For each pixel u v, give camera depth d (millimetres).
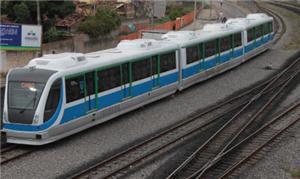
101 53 23531
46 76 18625
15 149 18516
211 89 29812
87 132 20734
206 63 31328
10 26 35188
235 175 15594
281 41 50594
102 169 16281
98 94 20984
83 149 18500
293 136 19953
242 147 18422
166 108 25000
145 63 24547
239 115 23375
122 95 22688
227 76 34094
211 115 23594
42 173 16047
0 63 34969
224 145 18766
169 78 26875
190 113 24078
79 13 53875
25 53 36312
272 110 24344
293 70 35656
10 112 18562
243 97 27672
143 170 16172
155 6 64062
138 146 18625
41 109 18281
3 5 45094
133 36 52312
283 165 16656
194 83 30172
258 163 16766
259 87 30109
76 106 19688
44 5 46625
